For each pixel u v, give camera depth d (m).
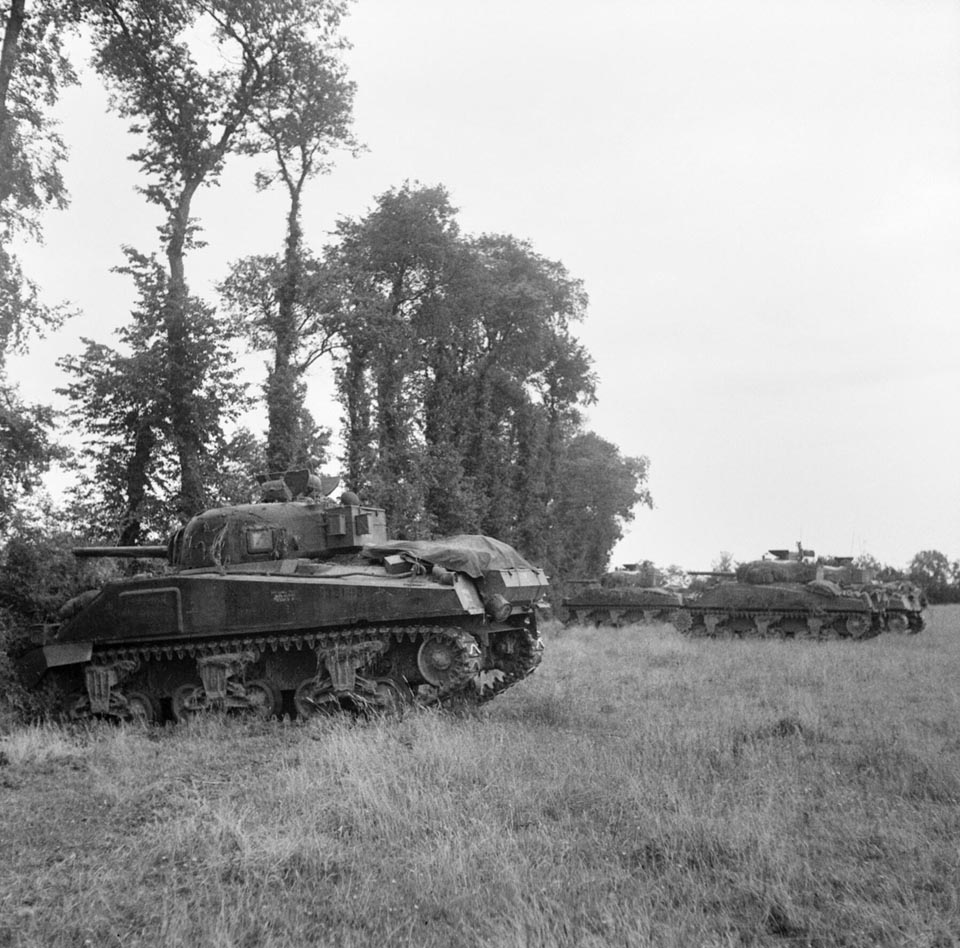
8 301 21.02
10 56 22.56
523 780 10.43
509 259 52.81
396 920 6.84
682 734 12.72
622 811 9.27
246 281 35.06
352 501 17.27
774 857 7.70
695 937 6.41
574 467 67.19
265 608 15.62
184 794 10.41
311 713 15.68
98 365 27.09
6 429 19.64
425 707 14.75
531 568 17.55
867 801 9.56
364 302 37.34
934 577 85.25
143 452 27.47
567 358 56.62
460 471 43.91
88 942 6.54
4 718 15.94
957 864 7.66
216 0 31.17
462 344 48.19
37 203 22.05
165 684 16.95
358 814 9.04
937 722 14.30
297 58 33.47
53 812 10.07
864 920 6.70
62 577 20.59
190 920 6.91
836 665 22.62
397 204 42.72
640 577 46.25
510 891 7.18
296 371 34.59
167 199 31.61
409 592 15.09
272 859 8.01
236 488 27.70
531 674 20.09
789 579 36.03
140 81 31.75
